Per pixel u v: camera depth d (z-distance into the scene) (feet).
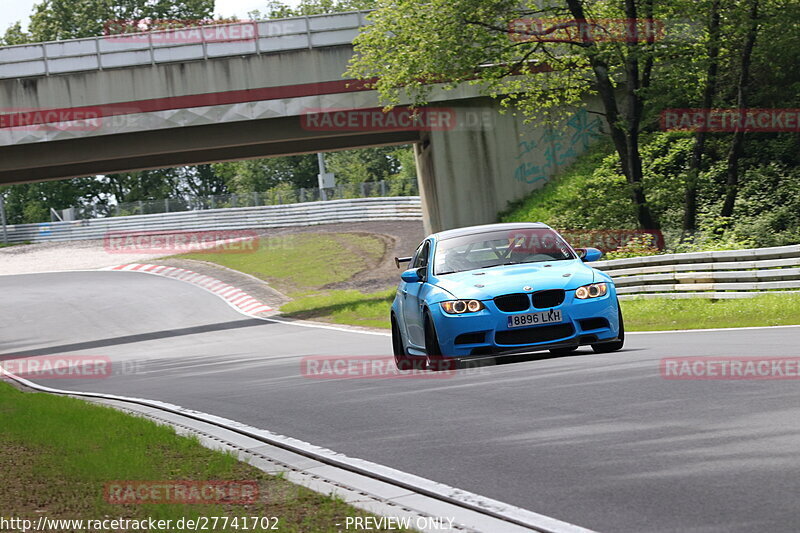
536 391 83.46
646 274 199.93
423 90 288.71
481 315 99.09
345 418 83.51
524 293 99.76
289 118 329.11
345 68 323.16
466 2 263.29
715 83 293.43
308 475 61.16
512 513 46.34
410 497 52.11
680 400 71.61
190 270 504.43
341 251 496.23
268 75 320.50
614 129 276.00
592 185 329.52
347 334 230.27
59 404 113.09
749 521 41.19
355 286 396.37
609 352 107.55
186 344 267.59
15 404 120.98
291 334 254.88
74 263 595.47
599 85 275.59
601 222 279.90
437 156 353.10
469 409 78.79
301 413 90.58
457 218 354.95
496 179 355.56
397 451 65.67
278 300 384.88
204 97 317.42
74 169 379.96
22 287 505.25
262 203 645.10
